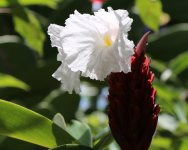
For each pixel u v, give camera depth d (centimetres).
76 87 65
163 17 175
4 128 70
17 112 70
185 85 146
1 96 133
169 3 172
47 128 70
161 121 114
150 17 101
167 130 114
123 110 66
